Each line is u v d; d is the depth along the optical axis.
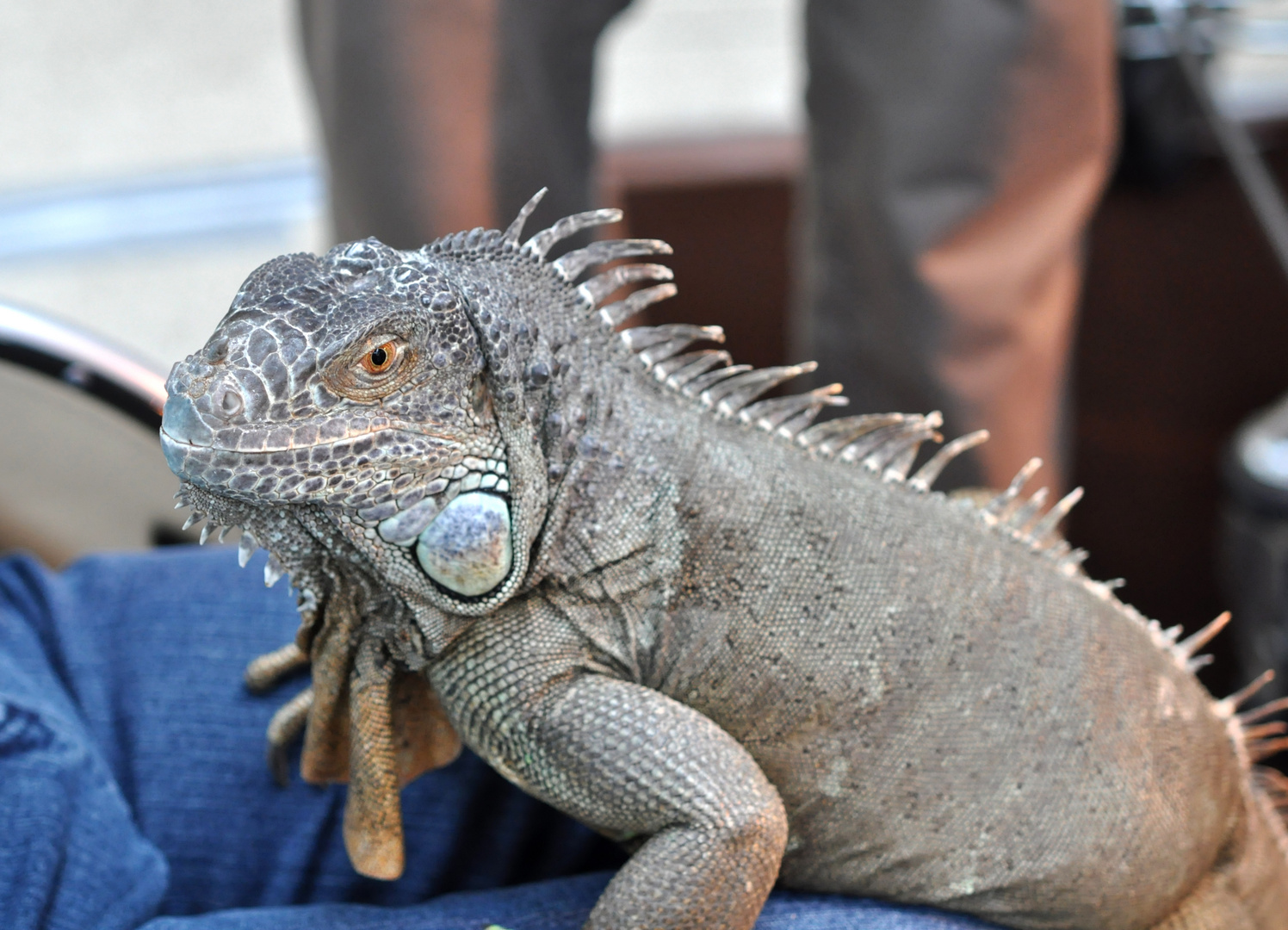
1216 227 2.39
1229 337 2.47
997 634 1.29
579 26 1.72
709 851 1.24
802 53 1.76
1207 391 2.51
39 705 1.31
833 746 1.28
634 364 1.27
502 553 1.23
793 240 2.40
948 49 1.54
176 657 1.37
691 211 2.48
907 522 1.29
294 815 1.35
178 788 1.35
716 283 2.51
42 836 1.27
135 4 2.95
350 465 1.21
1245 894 1.33
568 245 1.78
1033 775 1.29
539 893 1.30
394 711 1.28
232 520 1.21
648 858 1.24
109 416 1.50
